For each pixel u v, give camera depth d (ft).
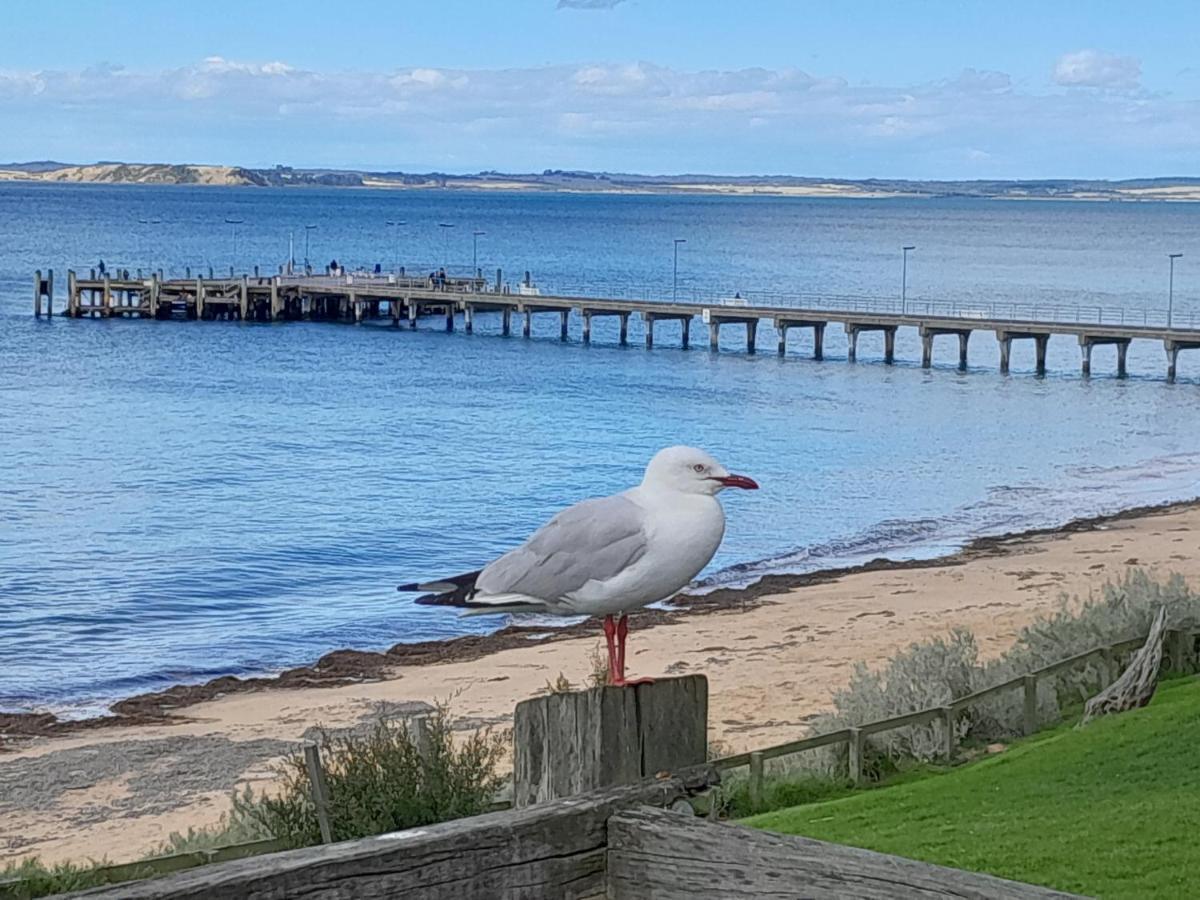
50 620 107.55
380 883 10.01
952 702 60.54
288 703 85.61
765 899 10.14
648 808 11.05
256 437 197.26
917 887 9.52
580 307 312.50
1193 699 58.44
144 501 152.56
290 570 124.88
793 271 595.06
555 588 14.92
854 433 211.82
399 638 105.29
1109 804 45.32
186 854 42.70
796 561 133.80
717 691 83.66
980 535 146.51
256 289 345.51
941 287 494.18
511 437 202.69
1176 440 211.41
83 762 73.10
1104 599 77.51
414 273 527.81
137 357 279.49
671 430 211.00
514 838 10.54
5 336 304.09
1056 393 254.88
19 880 42.37
